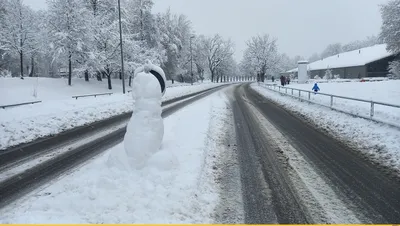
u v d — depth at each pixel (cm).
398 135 911
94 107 1797
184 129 1085
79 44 3762
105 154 808
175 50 5944
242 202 520
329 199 530
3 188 585
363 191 563
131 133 638
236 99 2592
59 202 501
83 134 1121
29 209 488
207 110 1695
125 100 2286
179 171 628
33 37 4722
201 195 544
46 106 1634
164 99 2641
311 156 793
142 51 4862
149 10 5128
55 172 670
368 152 822
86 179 592
